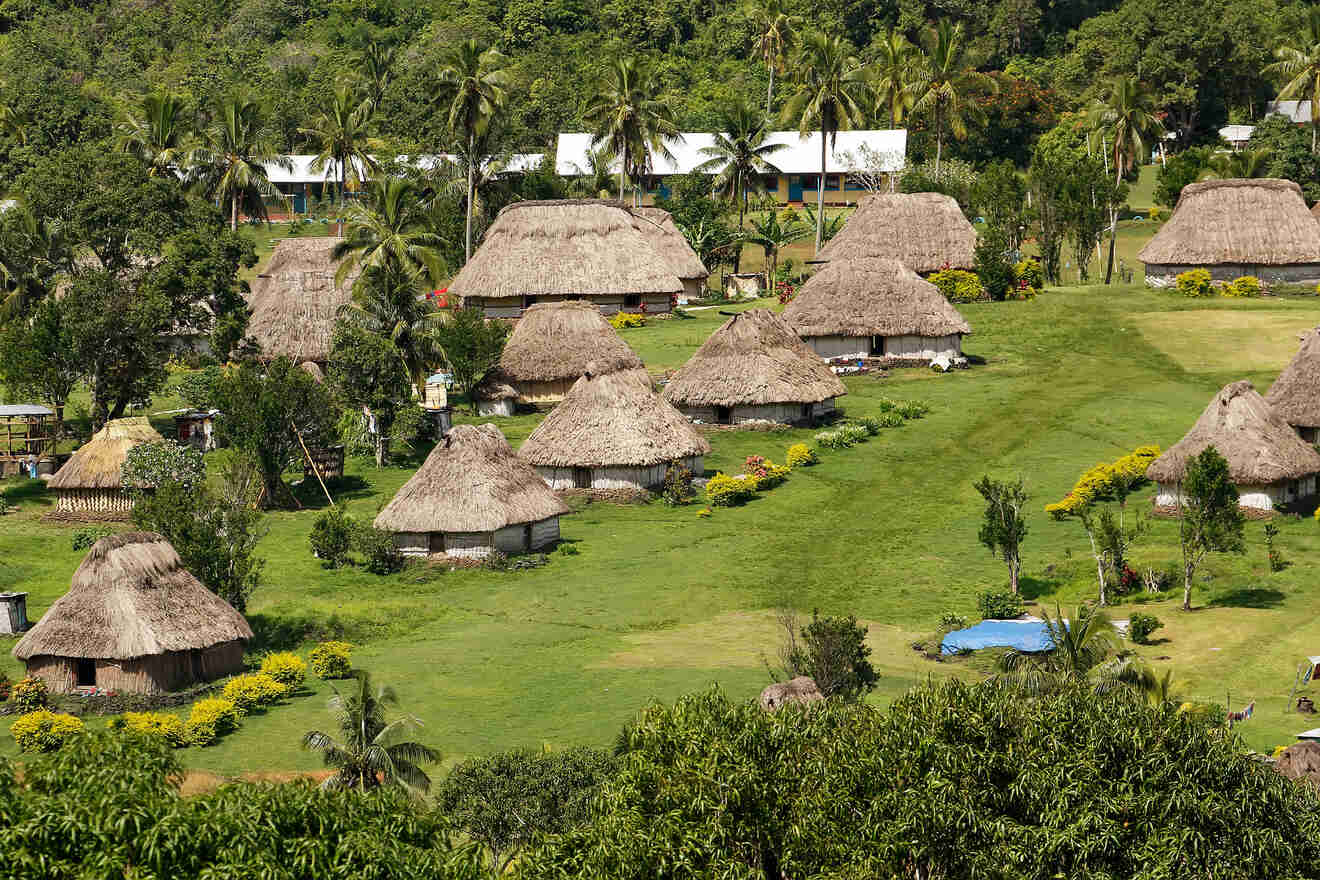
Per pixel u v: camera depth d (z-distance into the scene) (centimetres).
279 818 3341
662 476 8956
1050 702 4088
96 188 10281
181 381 11138
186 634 6231
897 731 3991
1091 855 3644
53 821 3102
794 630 6844
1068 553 7681
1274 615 6731
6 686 6141
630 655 6506
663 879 3684
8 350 9262
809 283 11438
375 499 8781
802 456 9275
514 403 10412
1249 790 3769
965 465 9188
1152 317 11975
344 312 10125
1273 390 9006
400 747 4709
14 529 8238
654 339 11806
